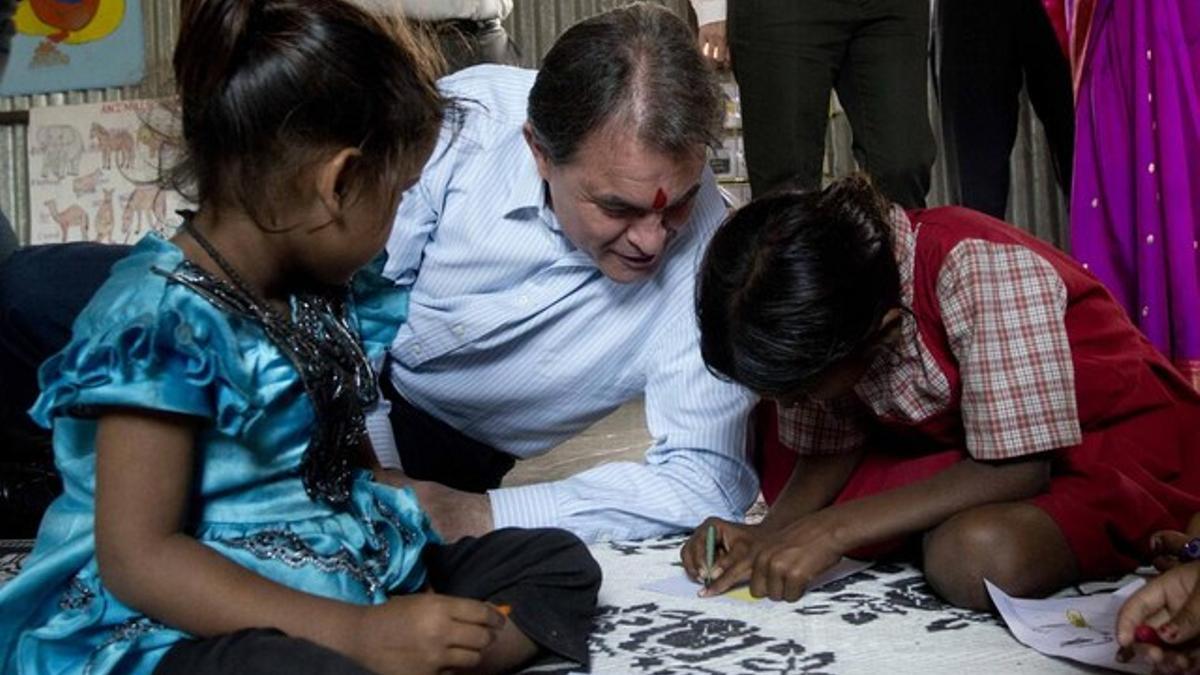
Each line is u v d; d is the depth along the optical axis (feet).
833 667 4.63
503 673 4.63
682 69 5.43
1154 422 6.00
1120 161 8.70
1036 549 5.25
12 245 8.88
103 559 3.76
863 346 5.18
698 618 5.29
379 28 4.07
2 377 7.57
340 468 4.33
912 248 5.64
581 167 5.50
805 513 6.15
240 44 3.87
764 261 4.99
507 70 6.96
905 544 6.21
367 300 4.79
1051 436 5.36
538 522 6.32
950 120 10.33
